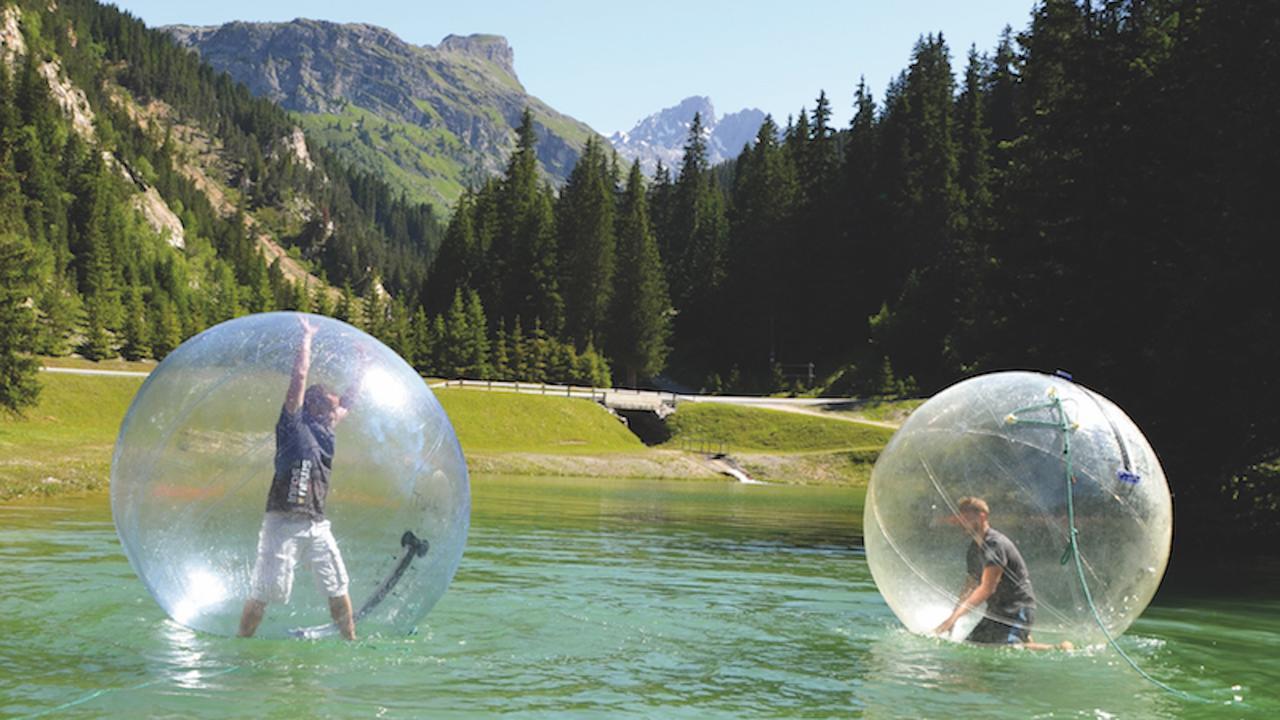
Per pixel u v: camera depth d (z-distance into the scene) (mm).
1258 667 7887
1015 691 6668
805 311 112812
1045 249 28969
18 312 46406
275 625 6926
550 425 67938
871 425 70875
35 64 189625
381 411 7230
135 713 5312
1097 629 8102
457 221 118000
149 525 6973
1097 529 8047
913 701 6309
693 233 132250
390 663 6668
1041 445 8195
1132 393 25125
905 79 130250
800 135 133125
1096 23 30562
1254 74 24250
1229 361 22469
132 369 77750
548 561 13258
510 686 6254
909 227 105500
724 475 52219
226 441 6949
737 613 9531
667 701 6082
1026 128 32625
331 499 6988
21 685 5805
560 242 108125
